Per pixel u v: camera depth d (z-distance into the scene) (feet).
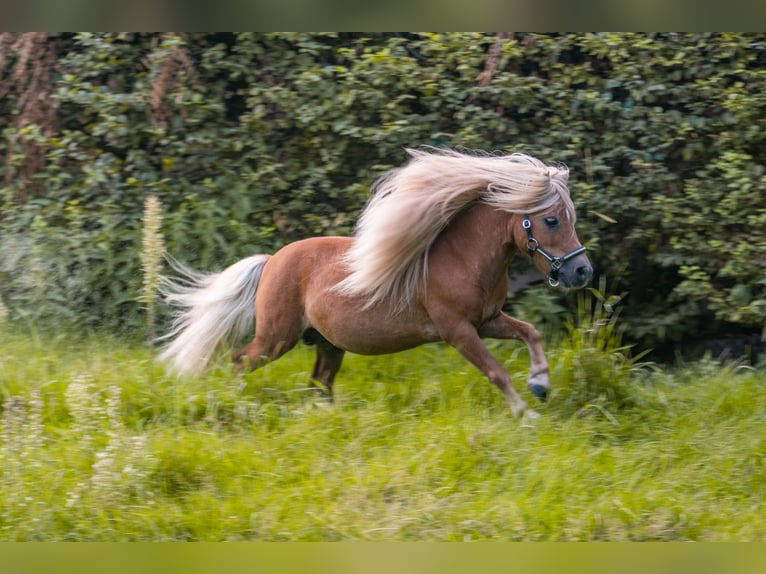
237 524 24.58
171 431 29.17
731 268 39.06
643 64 41.73
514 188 30.40
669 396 34.58
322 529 24.26
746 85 40.93
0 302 36.45
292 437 28.86
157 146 44.60
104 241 42.34
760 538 24.02
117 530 24.20
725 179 40.37
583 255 30.53
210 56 44.24
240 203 42.68
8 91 46.47
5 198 44.93
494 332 32.53
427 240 30.78
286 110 43.09
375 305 31.53
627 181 40.91
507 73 42.09
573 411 32.14
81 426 28.25
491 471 27.40
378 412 30.81
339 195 43.19
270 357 33.27
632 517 24.91
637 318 42.65
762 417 32.24
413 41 45.16
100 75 45.73
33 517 24.34
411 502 25.48
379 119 43.21
